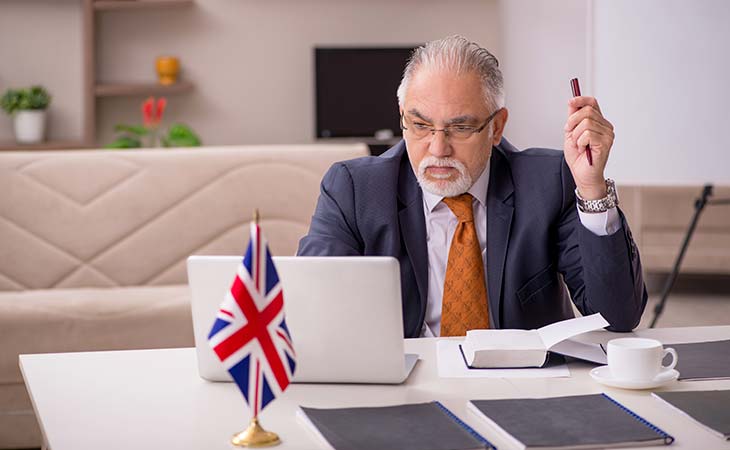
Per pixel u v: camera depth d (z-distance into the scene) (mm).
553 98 4008
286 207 3875
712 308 5191
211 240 3834
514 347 1600
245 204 3855
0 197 3752
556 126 3990
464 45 1882
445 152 1868
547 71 4062
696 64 3406
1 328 3182
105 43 6766
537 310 1968
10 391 3156
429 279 1998
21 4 6594
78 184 3812
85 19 6562
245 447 1224
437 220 2004
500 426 1272
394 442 1212
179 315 3318
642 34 3443
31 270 3723
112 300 3367
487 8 7027
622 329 1853
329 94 6891
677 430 1276
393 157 2047
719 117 3412
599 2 3486
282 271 1502
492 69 1893
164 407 1410
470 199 1982
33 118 6500
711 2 3377
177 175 3855
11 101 6488
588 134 1745
